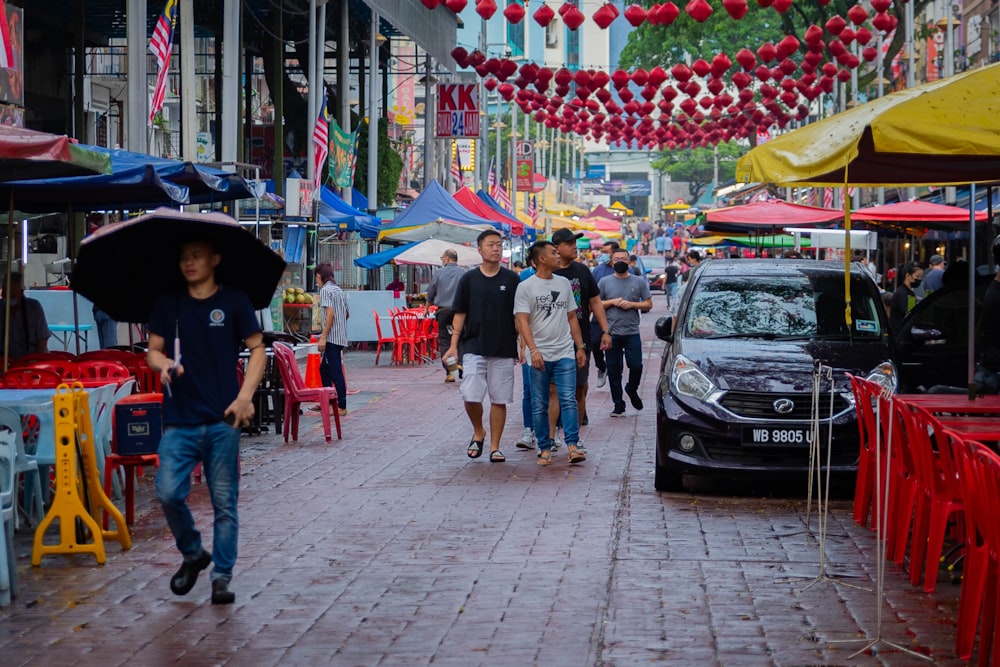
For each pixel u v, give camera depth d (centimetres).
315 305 2630
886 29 1842
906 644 641
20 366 1121
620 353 1628
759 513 992
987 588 593
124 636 668
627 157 14100
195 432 718
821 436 1023
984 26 4003
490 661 615
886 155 930
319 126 2661
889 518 848
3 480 765
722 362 1073
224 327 718
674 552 852
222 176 1370
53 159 839
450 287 2220
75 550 843
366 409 1781
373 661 618
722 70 2106
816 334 1141
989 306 1095
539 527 936
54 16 3105
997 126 701
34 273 2180
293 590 761
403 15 3559
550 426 1308
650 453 1308
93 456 871
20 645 654
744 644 640
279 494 1098
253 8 3328
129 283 739
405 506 1028
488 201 4172
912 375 1307
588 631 664
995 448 812
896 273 2669
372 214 3547
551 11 1634
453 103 3772
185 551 730
